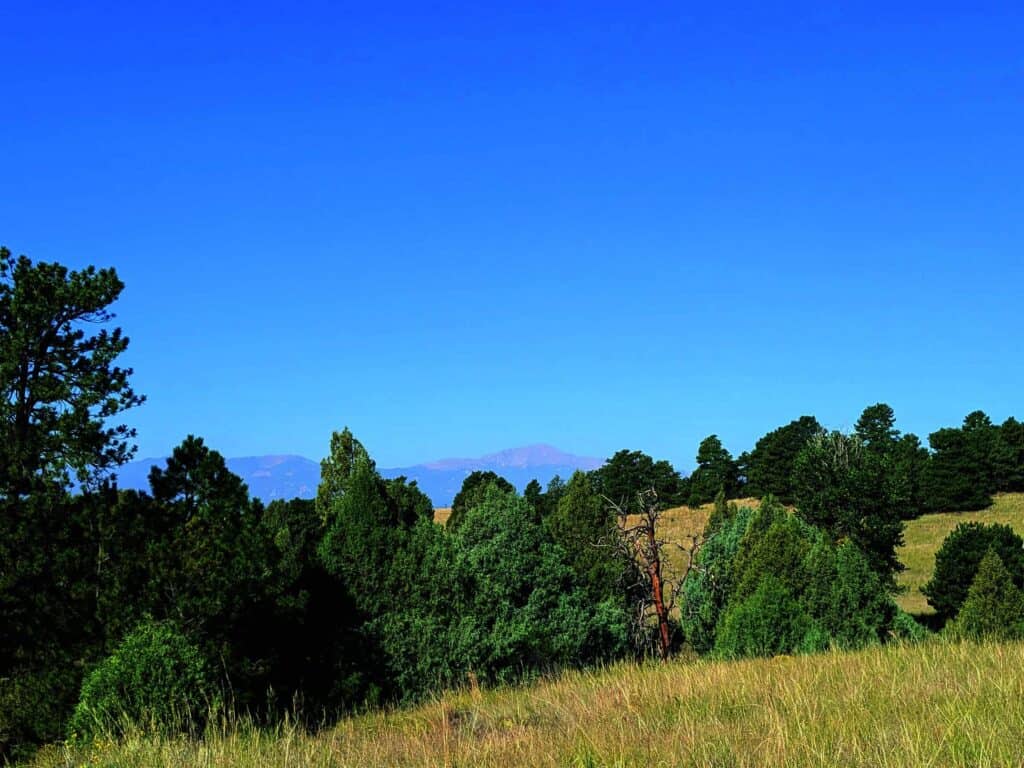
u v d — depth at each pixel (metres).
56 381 25.16
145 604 17.17
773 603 23.94
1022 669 12.57
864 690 12.07
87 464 24.88
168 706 13.13
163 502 19.47
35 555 17.61
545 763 8.84
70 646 17.20
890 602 25.52
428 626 21.77
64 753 12.48
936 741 8.48
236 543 18.72
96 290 25.73
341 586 21.67
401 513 24.08
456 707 17.34
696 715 11.29
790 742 8.88
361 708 20.02
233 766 9.62
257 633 19.05
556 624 25.67
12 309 24.59
